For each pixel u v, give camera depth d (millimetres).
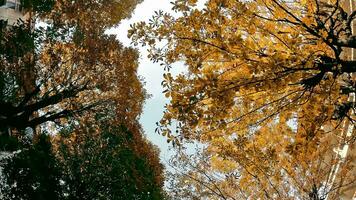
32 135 16562
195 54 5133
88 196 13781
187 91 4875
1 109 14312
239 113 5863
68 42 16516
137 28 5445
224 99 4852
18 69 15219
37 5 14375
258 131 6914
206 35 5152
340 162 8961
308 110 5266
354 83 5520
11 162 12656
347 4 8141
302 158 7719
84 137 15922
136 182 16297
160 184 19188
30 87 16016
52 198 12977
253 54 5055
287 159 7895
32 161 12844
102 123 16859
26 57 15461
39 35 14562
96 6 16719
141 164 17328
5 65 14938
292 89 5586
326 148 8172
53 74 16609
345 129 7406
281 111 5547
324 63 5102
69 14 16031
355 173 9203
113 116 17250
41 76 16219
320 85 5184
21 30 14109
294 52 4801
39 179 12773
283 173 8422
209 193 9750
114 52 17109
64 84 16609
